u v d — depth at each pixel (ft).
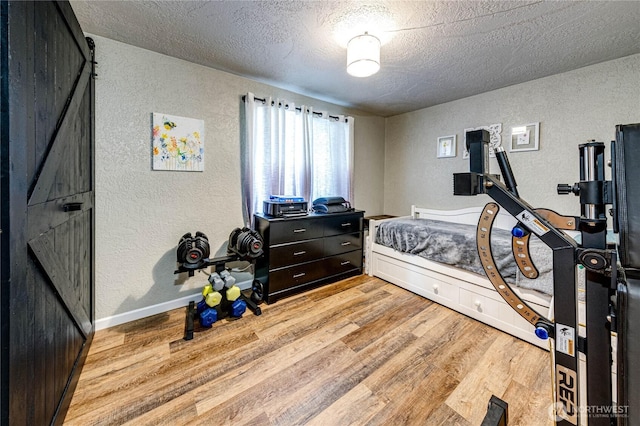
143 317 7.25
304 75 8.39
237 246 7.70
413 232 8.95
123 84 6.66
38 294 3.27
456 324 6.99
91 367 5.24
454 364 5.43
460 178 3.01
